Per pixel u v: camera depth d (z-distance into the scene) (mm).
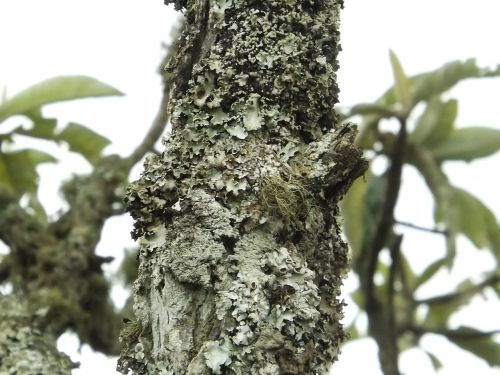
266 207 907
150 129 1575
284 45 963
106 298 1442
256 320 870
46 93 1548
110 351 1419
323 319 914
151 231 914
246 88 950
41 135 1675
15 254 1420
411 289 1999
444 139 1853
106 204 1504
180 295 883
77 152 1707
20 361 1180
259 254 894
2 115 1551
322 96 961
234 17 973
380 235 1792
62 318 1372
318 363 904
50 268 1419
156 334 885
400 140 1796
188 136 938
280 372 858
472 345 1921
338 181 920
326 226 930
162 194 922
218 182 913
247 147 930
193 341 871
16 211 1447
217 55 964
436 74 1810
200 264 885
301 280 890
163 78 1480
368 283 1800
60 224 1475
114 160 1551
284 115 945
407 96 1778
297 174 919
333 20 987
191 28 989
